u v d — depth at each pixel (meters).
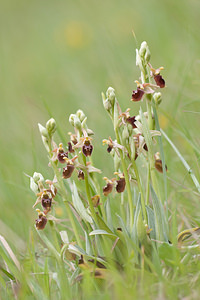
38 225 4.07
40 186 4.11
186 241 4.32
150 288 3.66
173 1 12.38
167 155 5.85
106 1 16.23
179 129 6.17
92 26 15.48
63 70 13.48
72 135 4.16
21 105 11.45
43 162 7.22
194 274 3.87
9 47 17.53
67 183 4.49
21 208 6.16
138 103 8.33
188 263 4.03
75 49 14.87
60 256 4.04
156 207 4.10
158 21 12.41
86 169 4.00
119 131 4.09
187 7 11.95
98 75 11.38
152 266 3.80
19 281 4.18
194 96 7.32
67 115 9.86
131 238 4.06
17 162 8.13
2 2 21.72
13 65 15.49
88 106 9.86
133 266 3.96
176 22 11.93
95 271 3.94
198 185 4.67
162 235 4.12
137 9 14.52
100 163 6.63
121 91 8.96
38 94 12.48
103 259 4.01
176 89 7.59
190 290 3.64
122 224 4.02
